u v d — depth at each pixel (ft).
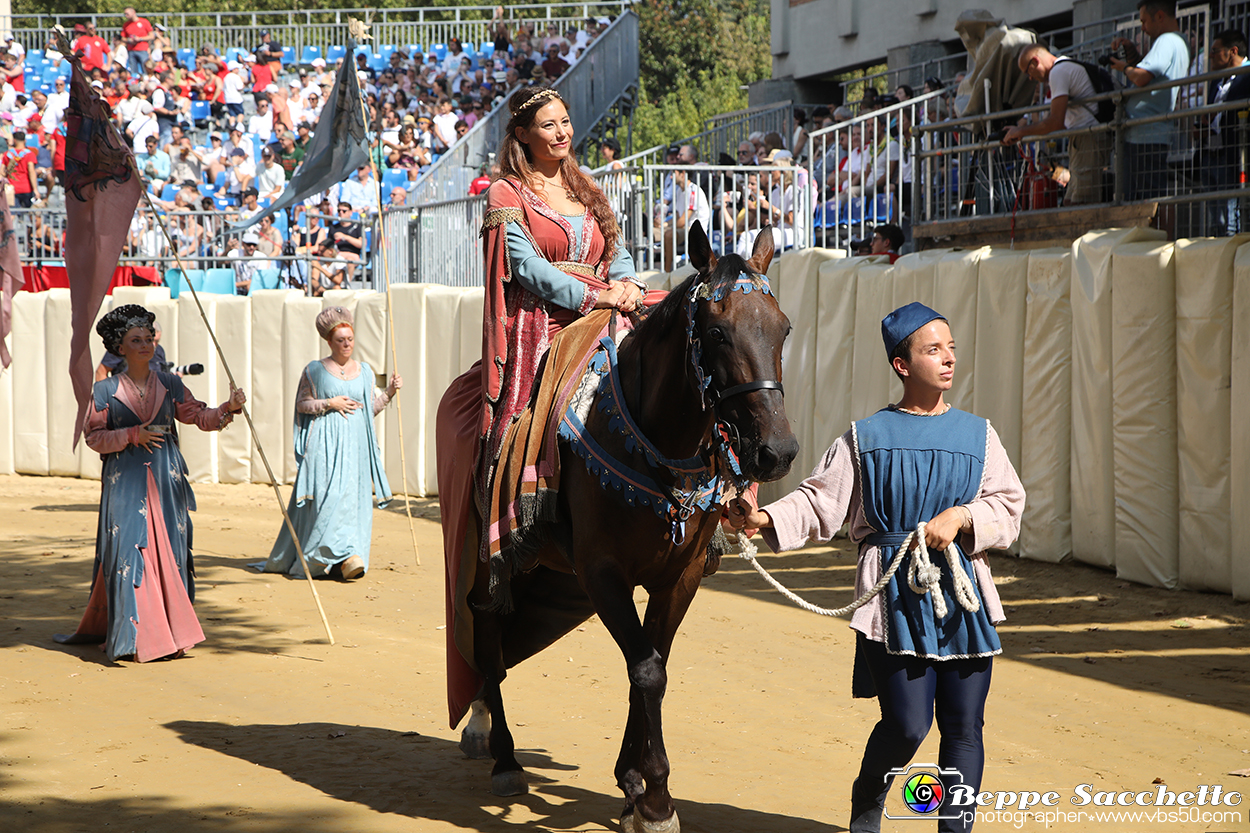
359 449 31.86
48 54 91.20
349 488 31.42
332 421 31.48
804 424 38.17
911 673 12.25
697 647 24.20
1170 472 28.09
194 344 50.52
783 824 14.53
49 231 59.82
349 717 19.48
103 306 52.29
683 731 18.61
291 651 24.07
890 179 47.11
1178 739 18.10
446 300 46.19
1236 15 38.01
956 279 33.53
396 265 56.59
